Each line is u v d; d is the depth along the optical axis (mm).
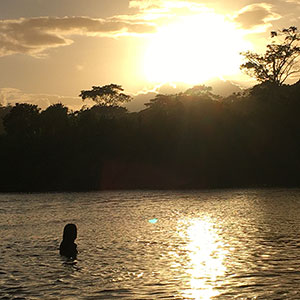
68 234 21953
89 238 26078
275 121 90125
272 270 17812
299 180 81750
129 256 20891
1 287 16359
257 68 116000
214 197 54500
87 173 88000
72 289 15992
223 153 88875
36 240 25984
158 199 53719
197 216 35594
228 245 22875
